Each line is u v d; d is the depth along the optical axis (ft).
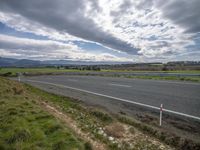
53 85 58.95
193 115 23.35
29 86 54.80
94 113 25.31
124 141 16.55
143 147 15.42
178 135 17.37
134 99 33.96
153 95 37.65
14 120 18.21
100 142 15.98
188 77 80.48
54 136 15.37
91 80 76.79
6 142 13.83
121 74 111.96
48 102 32.32
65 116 23.58
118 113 25.05
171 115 23.67
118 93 40.98
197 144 15.56
